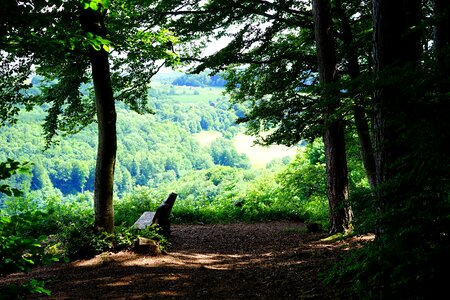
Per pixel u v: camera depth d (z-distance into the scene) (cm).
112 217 824
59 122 1039
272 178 2308
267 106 1222
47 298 534
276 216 1664
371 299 347
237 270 689
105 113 796
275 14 1102
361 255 420
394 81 311
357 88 364
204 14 1119
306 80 1191
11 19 388
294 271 612
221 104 15712
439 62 298
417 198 310
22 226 259
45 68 920
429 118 300
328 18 938
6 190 250
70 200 1398
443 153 292
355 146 1530
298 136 1112
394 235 320
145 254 790
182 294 540
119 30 890
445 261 291
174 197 1147
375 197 362
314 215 1597
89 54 772
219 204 1850
